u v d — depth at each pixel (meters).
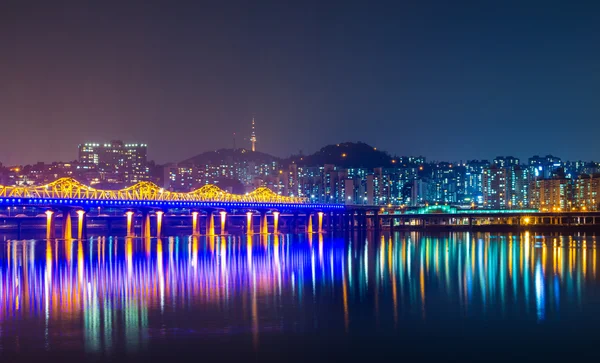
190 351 88.94
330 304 119.56
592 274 158.12
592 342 92.69
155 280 151.75
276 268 176.88
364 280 150.88
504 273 161.88
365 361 85.06
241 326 102.12
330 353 88.19
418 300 123.38
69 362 84.75
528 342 92.88
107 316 109.25
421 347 90.81
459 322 104.75
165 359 85.75
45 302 122.06
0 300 124.62
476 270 169.00
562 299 123.44
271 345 91.75
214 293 131.62
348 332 98.62
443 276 157.38
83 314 110.81
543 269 169.25
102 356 87.06
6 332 98.81
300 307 116.75
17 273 167.25
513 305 117.88
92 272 168.25
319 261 197.12
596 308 114.75
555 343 92.38
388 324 103.62
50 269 175.50
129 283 146.50
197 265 185.00
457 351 89.00
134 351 89.06
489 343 92.56
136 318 107.69
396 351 89.06
